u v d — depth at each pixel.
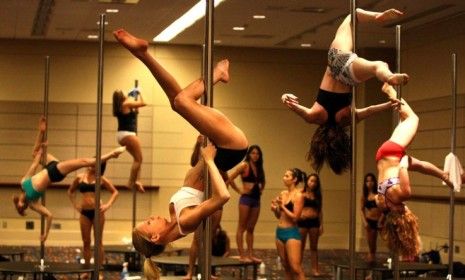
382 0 13.27
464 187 15.25
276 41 18.50
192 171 5.41
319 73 19.94
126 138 13.59
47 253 17.19
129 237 19.12
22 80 18.94
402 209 7.00
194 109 5.16
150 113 19.34
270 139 19.84
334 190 19.88
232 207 19.44
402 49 17.94
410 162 7.16
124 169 19.20
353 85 5.74
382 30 16.58
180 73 19.48
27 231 18.78
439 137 16.27
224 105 19.77
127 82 19.28
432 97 16.58
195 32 17.31
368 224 14.86
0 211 18.78
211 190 5.25
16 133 18.92
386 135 19.19
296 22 15.69
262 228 19.69
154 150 19.38
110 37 18.33
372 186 14.92
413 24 16.16
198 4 13.93
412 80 17.48
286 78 19.88
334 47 5.82
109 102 19.22
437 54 16.36
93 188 12.79
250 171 14.76
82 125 19.11
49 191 18.80
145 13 14.94
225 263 11.98
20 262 11.82
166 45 19.42
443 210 16.12
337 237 19.84
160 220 5.45
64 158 19.02
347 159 6.05
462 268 14.02
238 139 5.18
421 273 13.41
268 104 19.84
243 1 13.62
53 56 19.08
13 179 18.84
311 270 15.30
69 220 18.86
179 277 11.72
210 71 5.29
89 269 10.95
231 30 16.97
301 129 19.88
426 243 16.77
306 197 14.55
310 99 19.92
